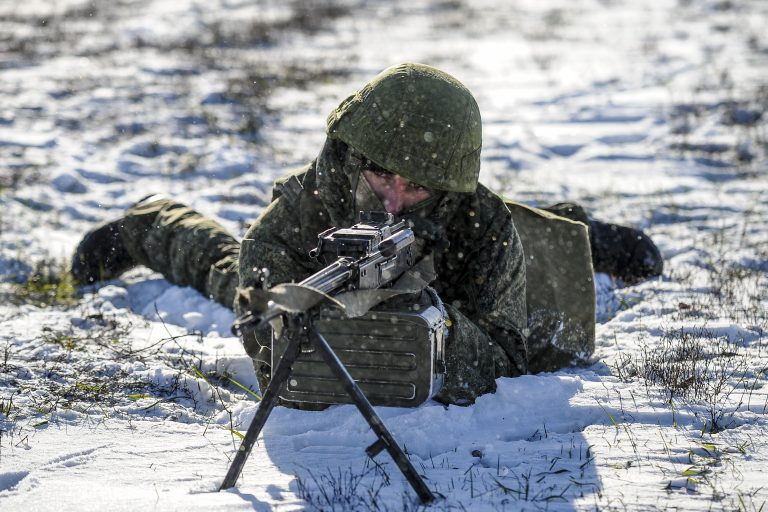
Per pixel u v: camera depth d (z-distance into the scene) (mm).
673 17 53750
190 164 20625
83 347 9180
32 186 18594
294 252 7516
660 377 8055
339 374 5496
